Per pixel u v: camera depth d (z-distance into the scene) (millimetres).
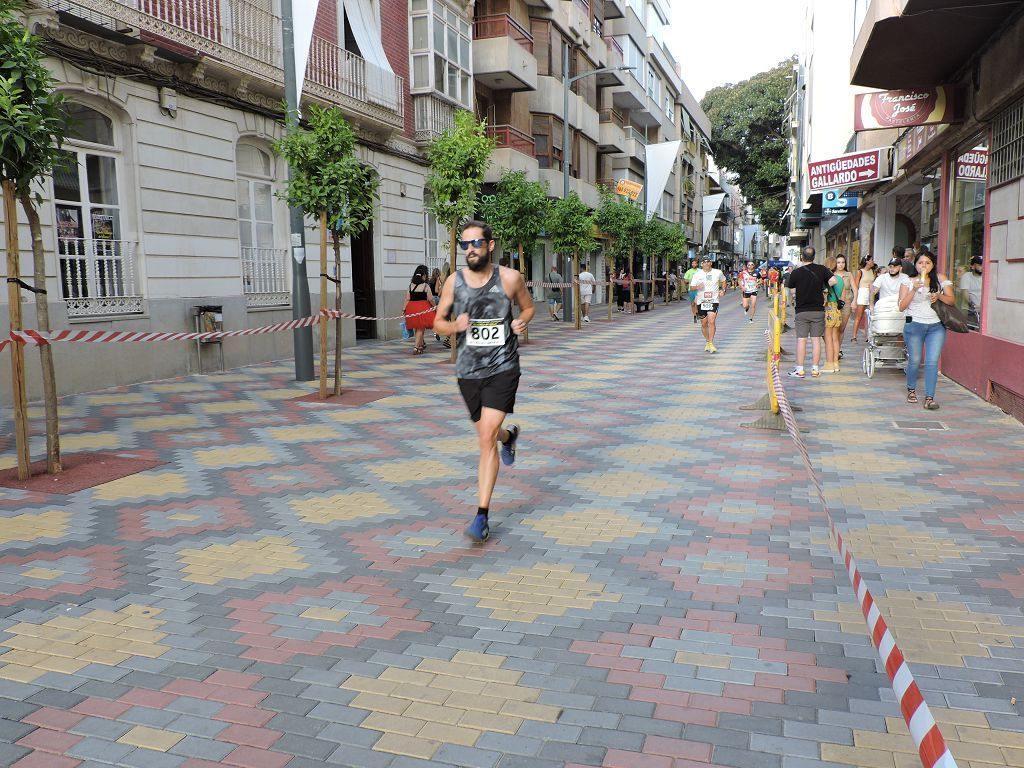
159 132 12195
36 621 3820
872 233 23312
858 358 14273
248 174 14711
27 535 5020
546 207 19062
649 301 35375
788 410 5242
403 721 2955
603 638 3582
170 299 12414
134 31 11258
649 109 45562
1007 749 2744
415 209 20500
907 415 8703
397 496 5867
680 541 4836
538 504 5645
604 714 2977
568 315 26531
